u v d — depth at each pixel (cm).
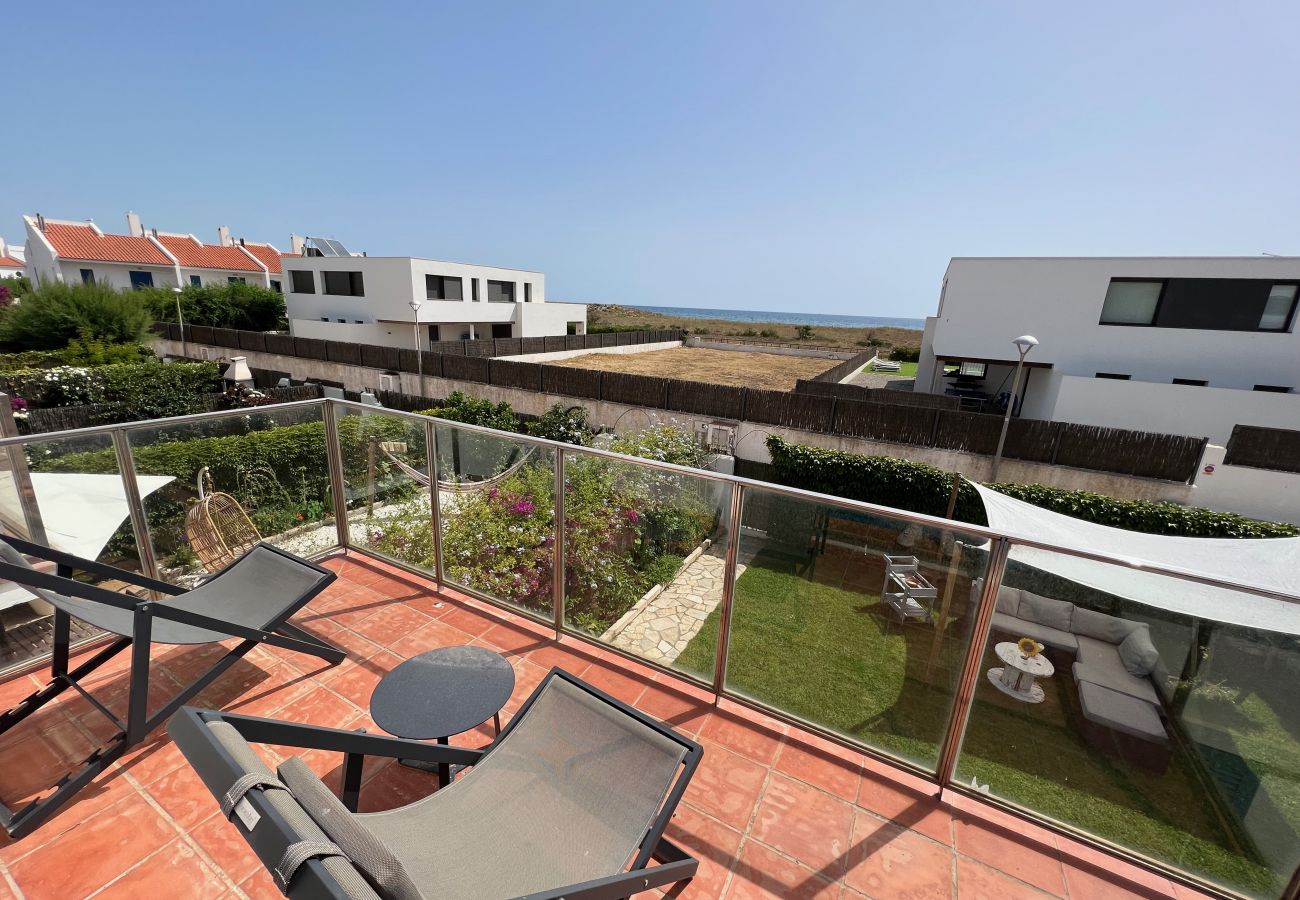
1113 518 872
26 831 176
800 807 207
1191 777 189
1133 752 195
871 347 4306
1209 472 1002
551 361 2773
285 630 268
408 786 206
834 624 237
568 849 146
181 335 2477
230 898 161
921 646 220
